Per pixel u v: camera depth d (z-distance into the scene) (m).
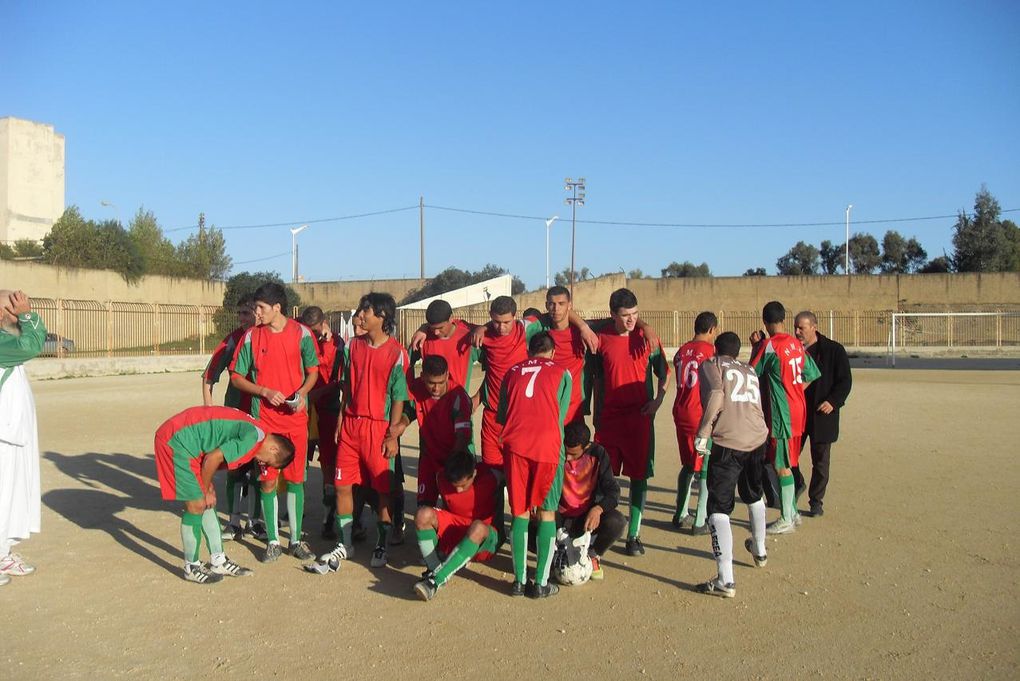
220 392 20.64
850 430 13.68
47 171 50.34
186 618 5.25
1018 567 6.27
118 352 30.66
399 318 31.78
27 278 32.94
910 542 6.97
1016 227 60.47
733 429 5.86
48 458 10.82
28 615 5.29
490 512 6.06
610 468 6.20
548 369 5.76
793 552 6.74
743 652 4.73
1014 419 15.01
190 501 5.86
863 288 46.50
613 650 4.77
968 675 4.42
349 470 6.46
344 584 5.97
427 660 4.62
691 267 77.38
